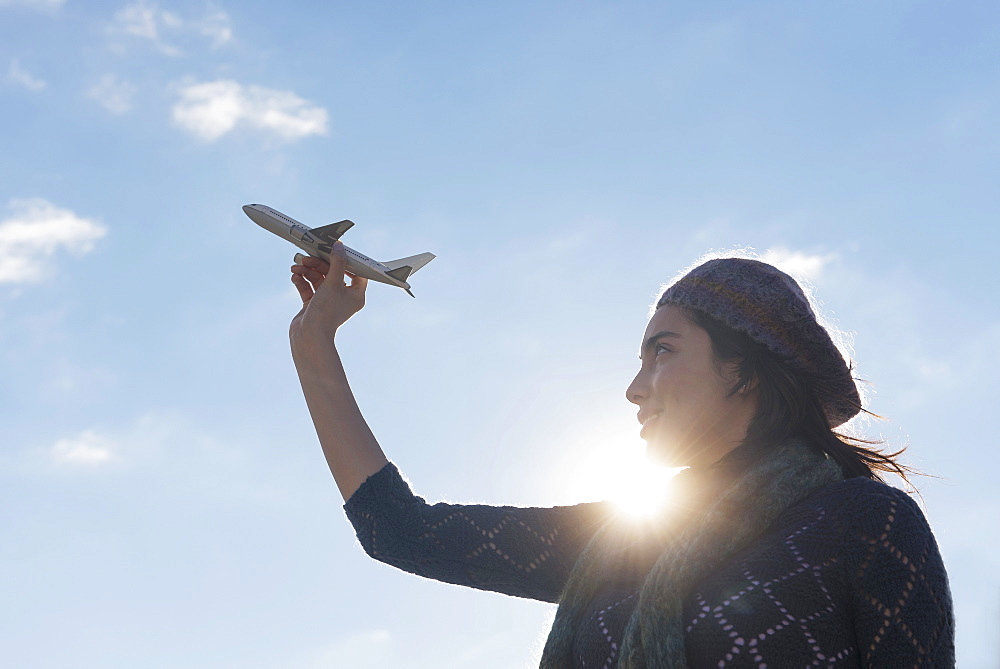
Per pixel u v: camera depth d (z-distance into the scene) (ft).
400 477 9.16
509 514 8.78
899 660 6.14
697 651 6.39
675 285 7.95
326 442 9.25
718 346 7.61
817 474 6.92
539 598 8.85
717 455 7.76
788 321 7.38
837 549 6.43
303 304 10.25
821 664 6.21
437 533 8.71
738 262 7.76
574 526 8.67
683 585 6.57
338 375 9.50
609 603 7.29
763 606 6.33
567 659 7.39
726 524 6.77
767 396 7.53
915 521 6.49
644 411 7.95
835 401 7.68
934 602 6.28
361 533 8.98
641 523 7.72
